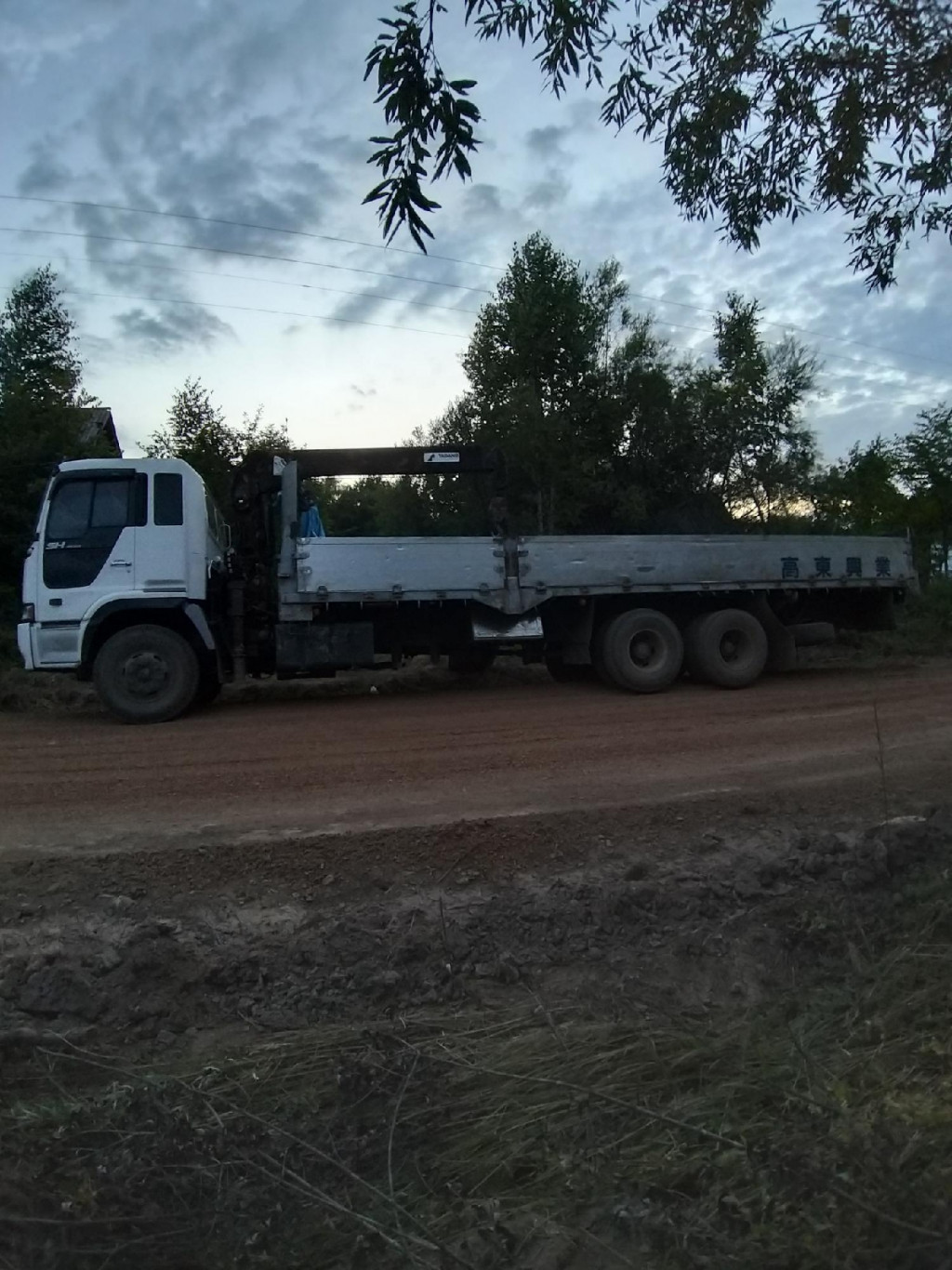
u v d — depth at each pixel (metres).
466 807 7.74
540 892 6.23
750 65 6.50
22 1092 4.81
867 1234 3.18
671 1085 4.51
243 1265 3.54
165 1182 3.86
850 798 7.94
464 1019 5.26
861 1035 4.79
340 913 6.02
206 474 25.80
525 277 29.31
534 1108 4.38
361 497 35.41
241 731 11.27
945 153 6.67
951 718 11.41
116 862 6.48
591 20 6.00
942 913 5.83
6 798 8.31
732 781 8.50
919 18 6.00
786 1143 3.64
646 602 13.98
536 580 13.10
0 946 5.62
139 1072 4.88
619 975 5.65
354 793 8.28
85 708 13.42
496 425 28.52
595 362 29.67
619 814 7.33
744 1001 5.57
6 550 19.52
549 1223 3.66
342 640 12.68
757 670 14.12
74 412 21.67
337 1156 4.11
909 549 15.30
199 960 5.56
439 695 13.92
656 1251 3.41
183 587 11.98
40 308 25.83
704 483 30.31
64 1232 3.67
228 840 6.94
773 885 6.43
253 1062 4.91
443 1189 3.98
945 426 26.73
